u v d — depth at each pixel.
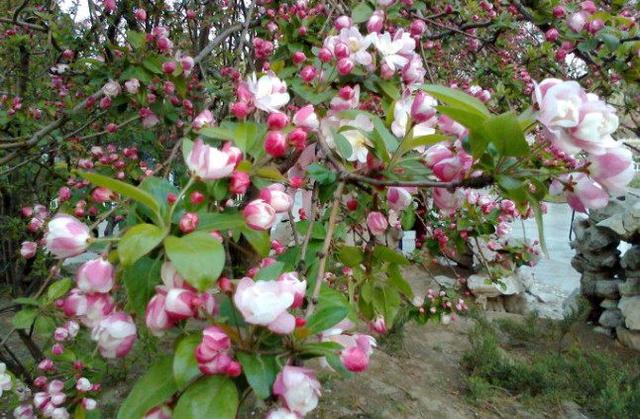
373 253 0.49
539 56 0.96
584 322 2.12
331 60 0.50
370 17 0.58
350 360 0.28
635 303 1.85
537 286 2.61
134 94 0.77
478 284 2.16
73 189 0.86
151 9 1.12
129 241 0.27
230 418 0.25
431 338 1.91
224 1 1.32
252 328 0.28
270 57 0.69
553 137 0.30
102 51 0.89
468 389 1.55
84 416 0.63
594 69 0.79
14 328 0.59
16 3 1.33
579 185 0.35
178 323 0.29
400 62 0.51
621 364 1.73
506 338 1.94
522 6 0.70
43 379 0.66
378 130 0.39
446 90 0.32
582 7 0.65
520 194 0.31
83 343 0.74
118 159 0.88
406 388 1.51
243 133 0.36
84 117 1.11
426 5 0.96
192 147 0.33
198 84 0.93
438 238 0.94
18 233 1.30
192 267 0.26
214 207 0.36
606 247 2.07
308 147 0.46
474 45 1.19
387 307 0.51
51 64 1.04
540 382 1.53
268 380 0.26
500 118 0.28
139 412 0.26
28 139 0.91
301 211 0.58
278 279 0.28
